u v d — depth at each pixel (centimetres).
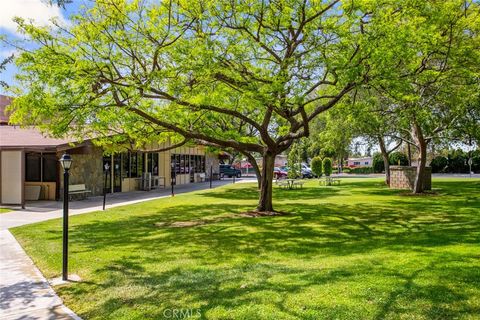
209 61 1033
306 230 1070
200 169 4075
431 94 1789
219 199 2041
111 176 2469
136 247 886
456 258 660
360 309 448
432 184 2838
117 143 1475
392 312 436
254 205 1738
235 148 1432
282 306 471
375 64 1078
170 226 1188
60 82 985
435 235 932
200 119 1419
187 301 514
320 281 560
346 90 1181
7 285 629
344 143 2906
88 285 617
